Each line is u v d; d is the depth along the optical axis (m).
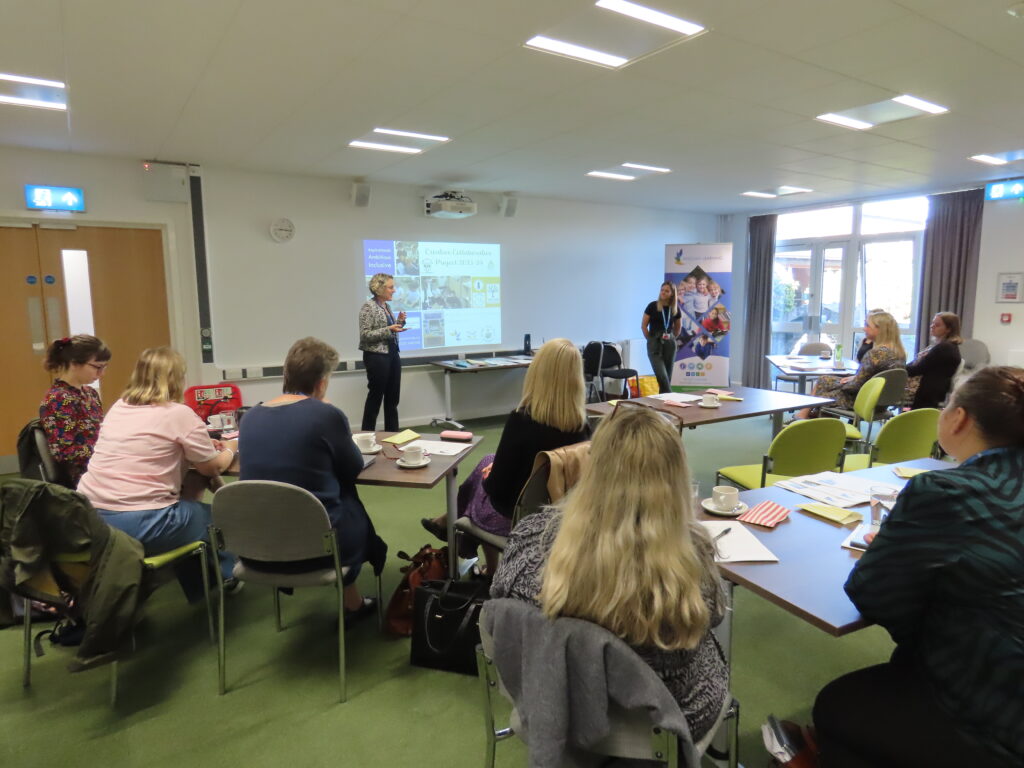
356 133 4.07
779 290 8.30
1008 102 3.56
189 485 2.60
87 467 2.32
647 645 0.95
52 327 4.70
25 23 2.41
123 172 4.71
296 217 5.47
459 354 6.58
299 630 2.43
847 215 7.41
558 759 0.92
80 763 1.73
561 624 0.96
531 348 7.00
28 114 3.56
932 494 1.12
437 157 4.82
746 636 2.37
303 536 1.90
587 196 6.93
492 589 1.13
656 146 4.55
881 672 1.33
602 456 1.02
